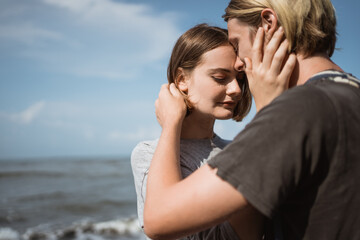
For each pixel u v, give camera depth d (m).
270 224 1.20
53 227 14.15
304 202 0.97
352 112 0.96
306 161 0.92
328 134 0.92
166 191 1.08
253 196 0.90
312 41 1.17
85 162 102.25
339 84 1.02
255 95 1.29
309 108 0.93
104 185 33.06
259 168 0.91
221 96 1.71
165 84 1.70
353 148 0.93
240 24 1.34
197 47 1.73
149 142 1.78
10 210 18.84
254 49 1.28
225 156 0.97
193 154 1.77
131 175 45.84
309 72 1.17
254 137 0.94
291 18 1.17
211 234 1.32
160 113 1.58
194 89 1.75
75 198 23.53
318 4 1.18
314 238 0.95
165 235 1.04
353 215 0.92
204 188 0.97
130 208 19.86
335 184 0.92
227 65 1.68
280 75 1.21
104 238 12.30
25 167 71.38
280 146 0.91
